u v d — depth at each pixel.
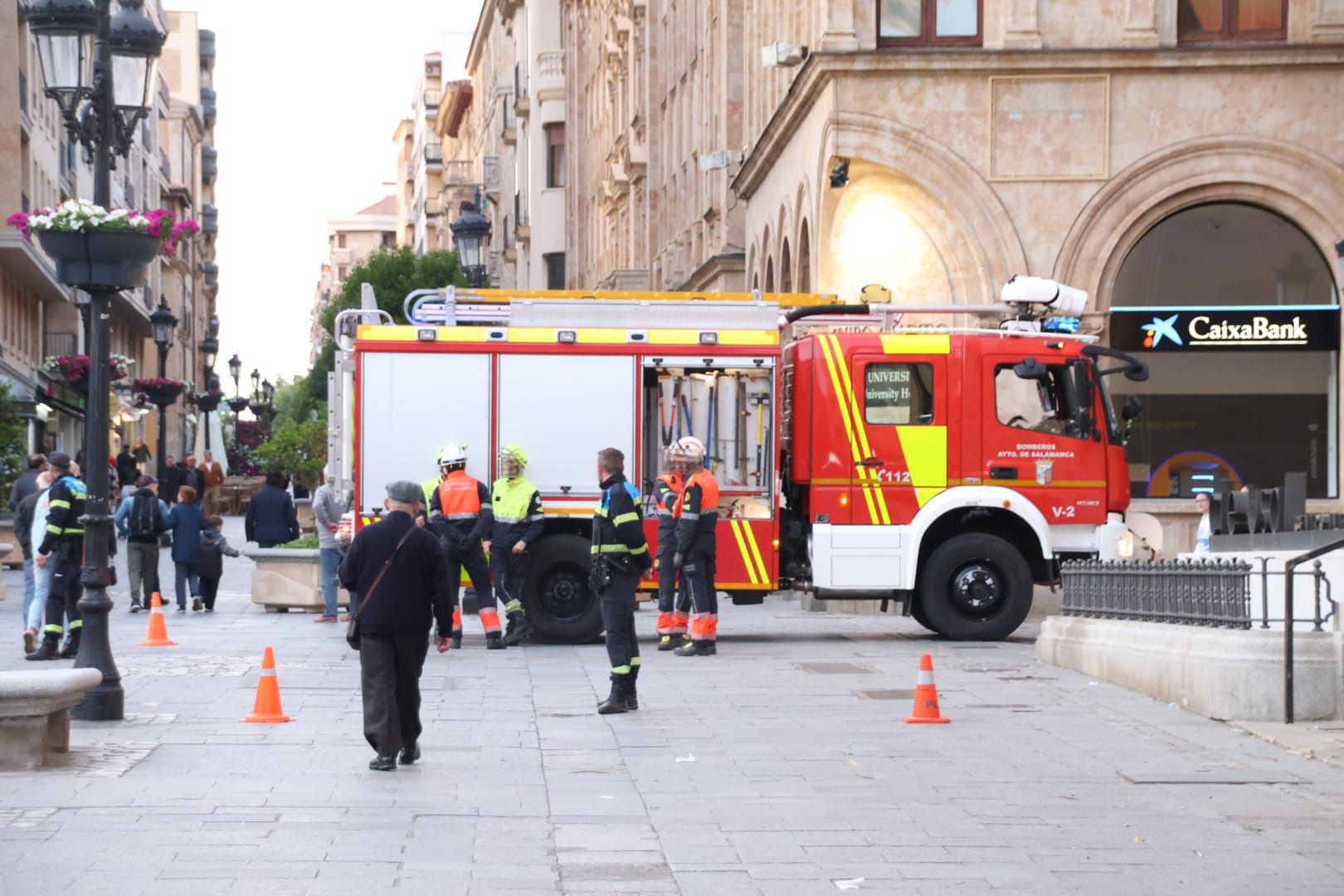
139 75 17.39
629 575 16.55
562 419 22.80
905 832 11.16
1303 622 16.83
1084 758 14.00
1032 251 31.06
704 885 9.71
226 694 17.61
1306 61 30.55
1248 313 31.03
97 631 15.70
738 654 21.98
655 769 13.47
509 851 10.50
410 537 13.35
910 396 23.17
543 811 11.78
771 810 11.89
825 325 24.61
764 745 14.66
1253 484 30.92
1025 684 18.77
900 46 31.25
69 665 20.92
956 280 31.41
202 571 29.81
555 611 22.86
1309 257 31.11
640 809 11.89
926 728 15.59
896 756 14.12
